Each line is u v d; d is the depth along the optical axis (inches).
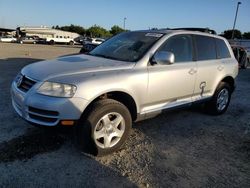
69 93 142.4
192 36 209.8
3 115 208.8
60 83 143.2
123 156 160.4
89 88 145.9
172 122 220.1
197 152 171.9
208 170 151.8
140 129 201.2
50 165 145.3
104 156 158.7
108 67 161.3
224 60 237.6
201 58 214.8
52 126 144.6
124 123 161.0
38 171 139.4
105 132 154.9
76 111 143.4
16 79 169.8
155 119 223.6
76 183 132.5
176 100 197.6
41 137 173.9
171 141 185.0
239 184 141.0
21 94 151.3
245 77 509.7
